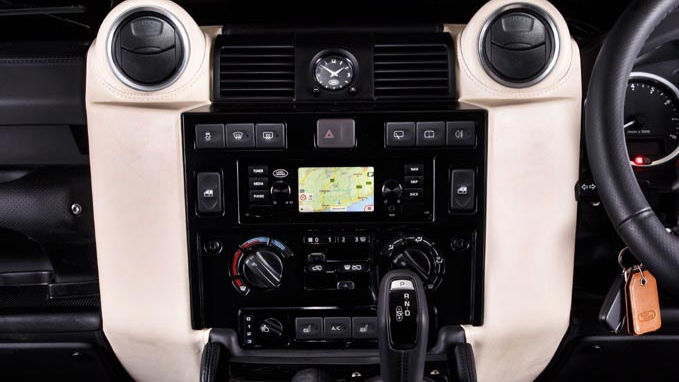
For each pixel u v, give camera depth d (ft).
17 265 5.21
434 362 4.54
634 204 3.46
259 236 4.35
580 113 4.33
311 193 4.28
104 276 4.45
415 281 4.02
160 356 4.69
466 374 4.32
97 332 4.85
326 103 4.42
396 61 4.42
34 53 4.52
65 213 5.00
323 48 4.41
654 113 4.55
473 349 4.55
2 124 4.63
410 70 4.42
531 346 4.64
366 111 4.19
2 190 4.96
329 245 4.36
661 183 4.68
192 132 4.18
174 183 4.25
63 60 4.51
